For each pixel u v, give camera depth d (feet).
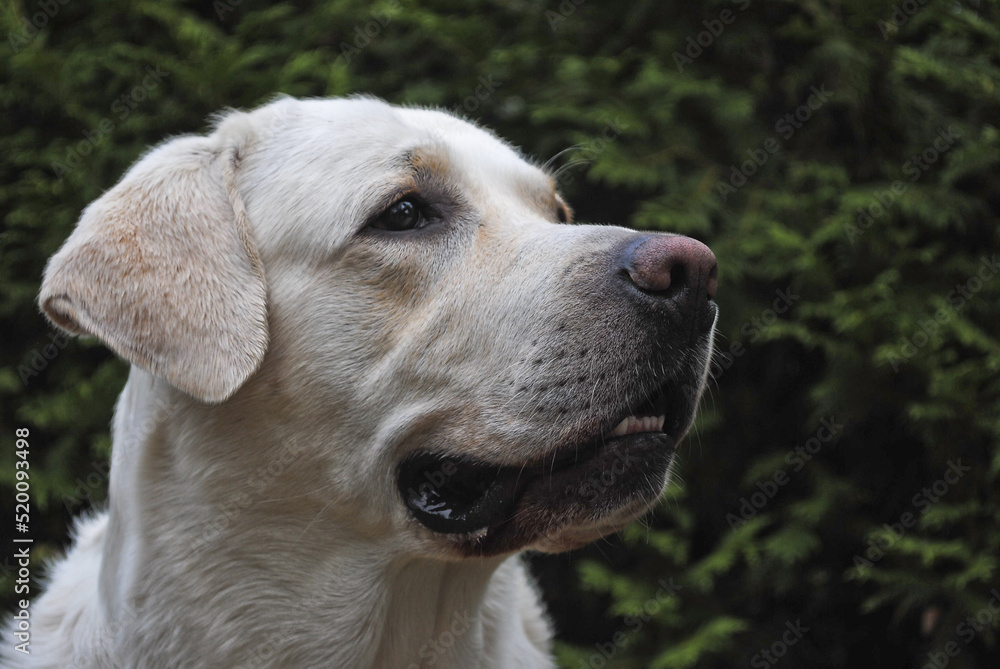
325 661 8.00
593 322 7.33
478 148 8.97
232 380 7.52
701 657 14.58
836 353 13.58
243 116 8.84
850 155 15.24
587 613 16.20
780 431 15.46
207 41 14.83
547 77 15.99
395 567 8.02
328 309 7.87
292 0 16.92
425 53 16.47
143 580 7.98
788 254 14.03
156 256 7.80
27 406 14.69
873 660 15.16
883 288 13.35
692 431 14.35
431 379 7.74
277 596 7.98
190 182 8.23
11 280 15.14
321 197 7.98
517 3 16.46
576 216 16.21
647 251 7.32
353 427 7.87
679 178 14.84
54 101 15.06
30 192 14.80
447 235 8.12
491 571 8.39
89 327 7.52
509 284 7.70
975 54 14.53
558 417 7.34
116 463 8.52
